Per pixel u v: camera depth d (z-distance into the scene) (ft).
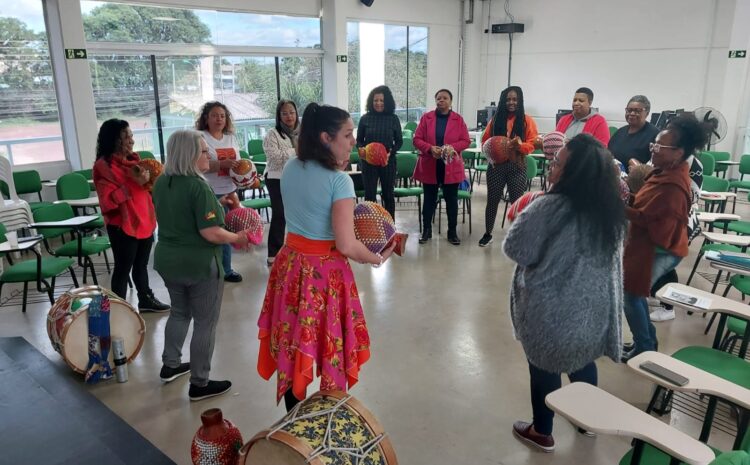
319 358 6.00
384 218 6.16
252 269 15.15
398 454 7.33
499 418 8.16
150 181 10.66
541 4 33.53
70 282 14.20
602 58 31.53
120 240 10.79
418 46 34.50
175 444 7.55
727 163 22.30
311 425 5.04
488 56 36.83
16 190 17.97
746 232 14.12
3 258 15.56
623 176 9.41
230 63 26.02
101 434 7.35
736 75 25.91
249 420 8.13
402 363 9.80
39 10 20.10
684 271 14.70
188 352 10.19
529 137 16.28
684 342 10.57
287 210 6.08
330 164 5.75
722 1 26.73
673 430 4.66
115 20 21.88
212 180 12.55
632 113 11.54
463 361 9.88
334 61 29.12
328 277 5.95
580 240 5.95
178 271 7.94
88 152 21.15
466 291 13.39
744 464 3.89
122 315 9.33
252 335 10.98
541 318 6.23
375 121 17.54
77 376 9.29
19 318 11.88
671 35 28.68
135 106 23.11
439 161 16.85
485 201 24.35
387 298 12.94
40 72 20.56
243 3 25.48
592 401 5.12
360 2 30.27
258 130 27.99
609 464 7.14
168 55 23.67
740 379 6.78
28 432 6.94
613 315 6.22
